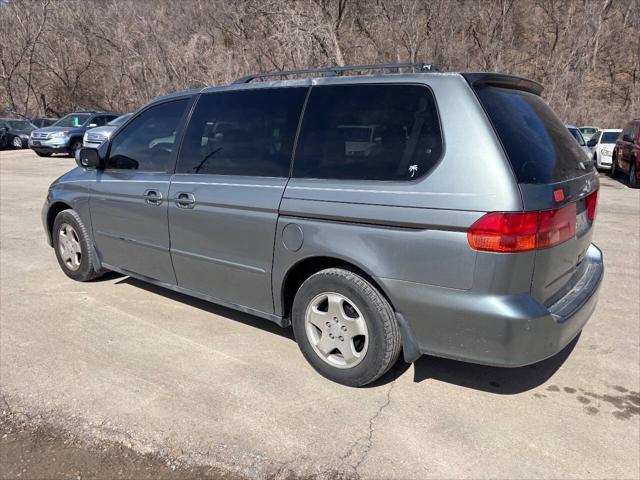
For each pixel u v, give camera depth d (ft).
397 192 9.28
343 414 9.66
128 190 13.82
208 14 112.16
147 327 13.24
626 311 14.53
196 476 8.06
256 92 11.82
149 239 13.62
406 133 9.53
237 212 11.41
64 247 16.51
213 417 9.49
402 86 9.82
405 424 9.40
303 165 10.68
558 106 108.17
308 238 10.29
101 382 10.59
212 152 12.28
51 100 152.76
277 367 11.34
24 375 10.80
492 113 9.03
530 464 8.42
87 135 58.75
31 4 139.64
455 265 8.78
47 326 13.19
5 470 8.15
